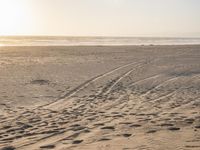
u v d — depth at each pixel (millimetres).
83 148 4484
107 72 16172
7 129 6020
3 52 28641
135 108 8016
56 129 5926
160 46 39812
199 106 8078
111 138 5047
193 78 14109
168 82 13031
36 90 11133
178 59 23156
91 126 6082
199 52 29672
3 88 11430
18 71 16203
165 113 7227
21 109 8102
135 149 4293
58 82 12945
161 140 4754
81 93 10641
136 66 18766
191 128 5594
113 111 7680
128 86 12086
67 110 7934
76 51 30641
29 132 5754
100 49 33656
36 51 30219
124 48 35406
